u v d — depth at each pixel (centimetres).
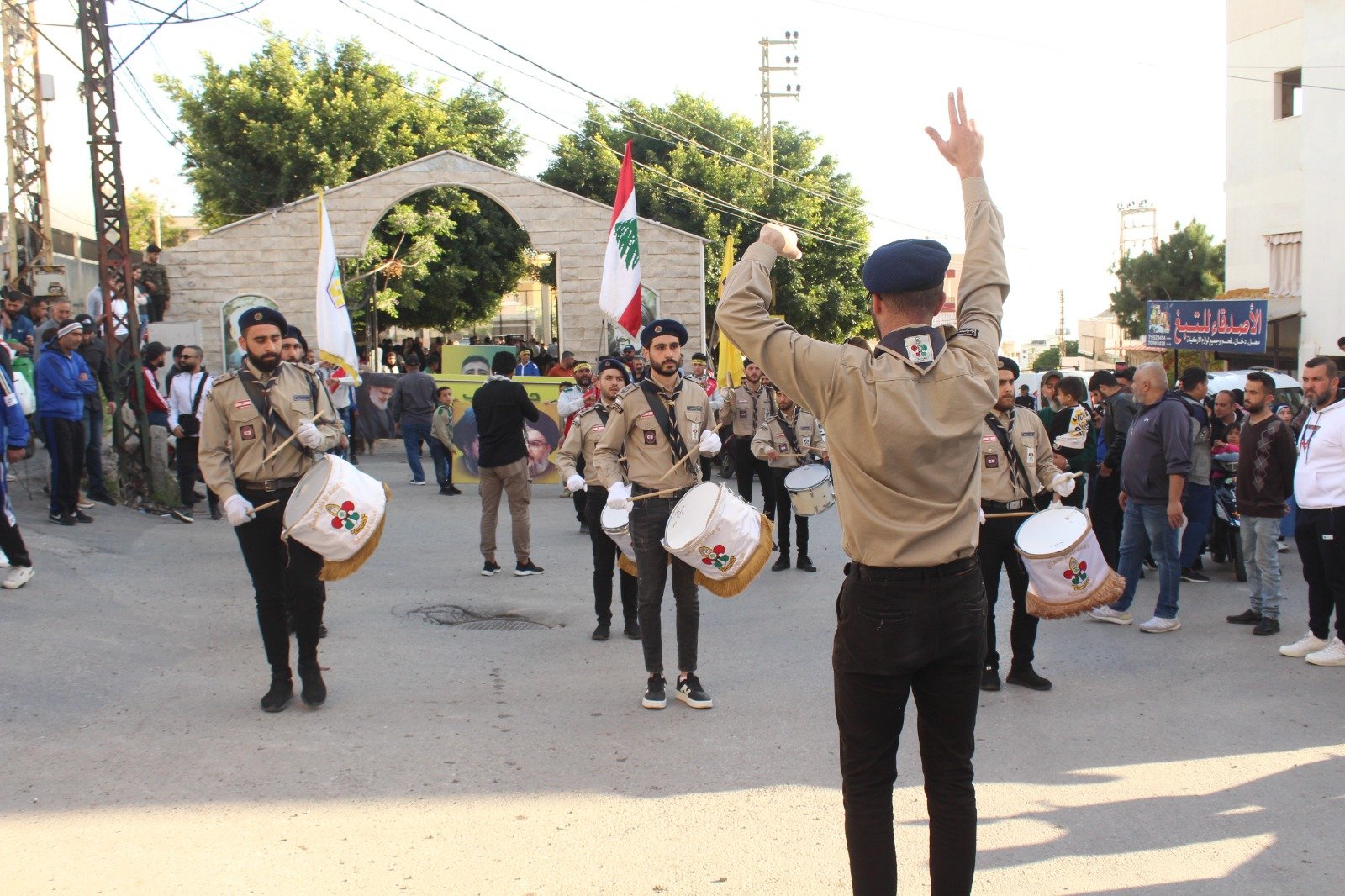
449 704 652
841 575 1095
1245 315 2081
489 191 2406
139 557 1020
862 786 341
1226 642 818
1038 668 750
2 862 434
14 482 1256
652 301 2430
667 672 737
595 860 448
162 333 1842
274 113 3139
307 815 487
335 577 624
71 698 625
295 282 2377
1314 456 748
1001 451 691
